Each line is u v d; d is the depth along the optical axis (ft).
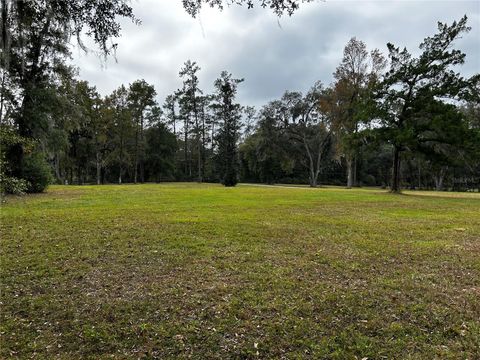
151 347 11.27
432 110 78.33
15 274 17.56
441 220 36.60
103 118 149.18
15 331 12.16
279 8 13.19
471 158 77.05
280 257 20.83
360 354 10.82
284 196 65.77
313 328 12.30
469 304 14.35
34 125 58.90
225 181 127.95
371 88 90.43
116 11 13.32
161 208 42.01
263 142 153.99
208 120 177.78
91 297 14.92
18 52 20.58
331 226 31.45
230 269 18.52
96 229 27.84
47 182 65.05
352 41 117.60
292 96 152.25
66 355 10.84
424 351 10.99
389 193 85.87
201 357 10.75
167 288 15.90
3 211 37.11
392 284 16.39
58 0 12.82
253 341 11.55
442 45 79.51
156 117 183.93
